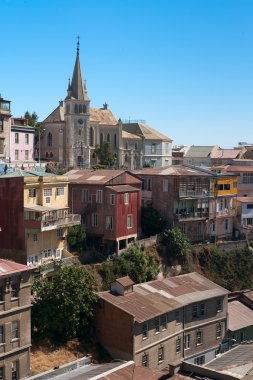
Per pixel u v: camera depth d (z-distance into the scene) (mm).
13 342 41844
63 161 108375
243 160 115500
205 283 59062
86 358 43250
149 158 122000
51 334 49281
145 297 52469
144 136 121562
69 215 60625
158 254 70062
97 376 37031
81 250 63844
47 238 59250
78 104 108938
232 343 56531
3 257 58000
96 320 50781
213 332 55812
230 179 82062
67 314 49125
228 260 75688
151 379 36844
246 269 76312
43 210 57219
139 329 48688
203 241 78500
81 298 49750
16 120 89688
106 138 116875
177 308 51844
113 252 66312
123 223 67250
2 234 58000
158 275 67312
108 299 50188
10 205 57625
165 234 71938
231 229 83125
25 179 57125
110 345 49750
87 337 50719
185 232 76500
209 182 78500
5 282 41219
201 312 55094
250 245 80250
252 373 36781
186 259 72125
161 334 50781
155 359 50219
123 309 48875
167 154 124938
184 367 37062
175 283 57500
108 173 70938
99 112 119750
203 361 54719
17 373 42219
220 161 126438
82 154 109562
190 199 75875
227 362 41625
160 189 75812
